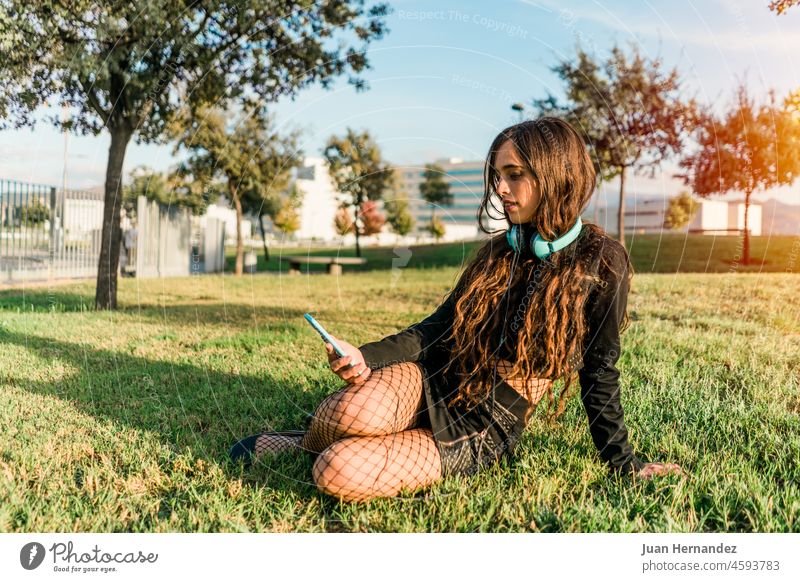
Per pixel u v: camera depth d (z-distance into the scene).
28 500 2.10
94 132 7.62
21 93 6.84
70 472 2.37
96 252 12.32
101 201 12.37
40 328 5.82
